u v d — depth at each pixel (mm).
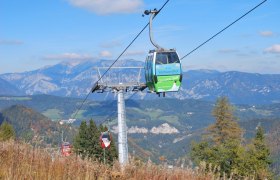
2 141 12312
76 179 9117
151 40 27172
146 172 10211
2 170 9031
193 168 10664
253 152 48375
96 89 40719
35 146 11500
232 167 45094
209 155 48156
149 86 27828
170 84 26812
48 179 8984
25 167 9406
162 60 26641
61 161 10180
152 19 23719
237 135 62594
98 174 9914
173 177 10117
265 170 45781
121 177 9961
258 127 52875
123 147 36344
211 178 10375
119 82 40062
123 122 38406
